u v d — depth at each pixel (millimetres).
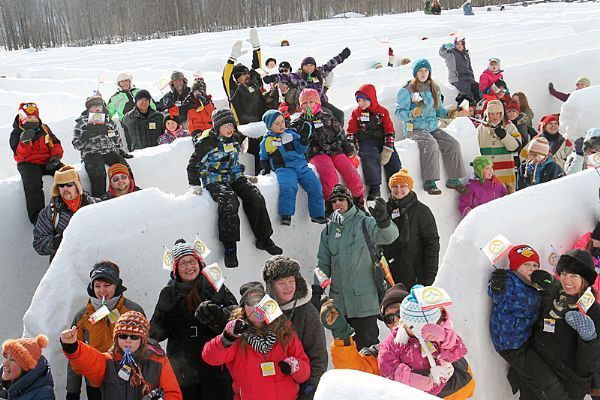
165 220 5055
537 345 4340
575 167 7582
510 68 11547
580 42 15109
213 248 5348
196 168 5434
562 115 9789
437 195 7383
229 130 5453
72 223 4754
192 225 5207
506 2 43906
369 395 2572
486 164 7336
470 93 10633
